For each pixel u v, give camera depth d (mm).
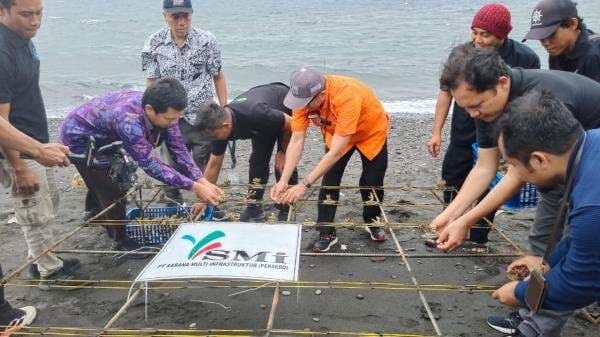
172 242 3145
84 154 4133
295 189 3777
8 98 3410
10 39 3432
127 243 4457
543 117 1982
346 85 3879
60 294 3994
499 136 2178
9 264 4473
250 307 3762
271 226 3352
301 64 17828
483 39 3916
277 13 37625
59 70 17734
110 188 4262
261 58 19000
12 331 2625
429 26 26781
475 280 4129
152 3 54469
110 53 20953
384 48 20547
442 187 4543
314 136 9195
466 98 2584
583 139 2014
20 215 3777
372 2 46125
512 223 5234
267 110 4512
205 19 33906
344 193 6078
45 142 3889
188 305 3793
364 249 4676
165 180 3824
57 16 38219
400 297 3900
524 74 2736
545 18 3699
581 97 2768
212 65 5340
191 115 5246
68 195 6234
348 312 3693
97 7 48969
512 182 2773
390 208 5562
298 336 3357
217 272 2754
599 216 1866
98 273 4273
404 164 7449
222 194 3984
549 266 2340
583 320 3525
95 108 4000
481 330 3477
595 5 29000
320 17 33688
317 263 4438
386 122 4410
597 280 1980
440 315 3658
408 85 15031
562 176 2078
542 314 2869
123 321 3600
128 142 3752
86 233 5047
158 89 3594
